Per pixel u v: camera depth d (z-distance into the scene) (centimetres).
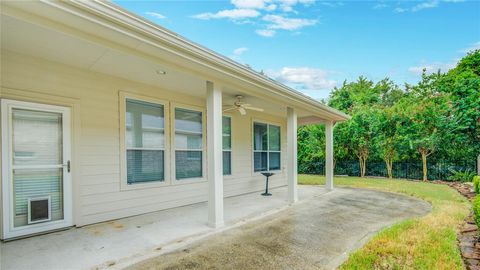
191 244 350
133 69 431
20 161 368
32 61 379
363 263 289
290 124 655
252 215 512
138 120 514
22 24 273
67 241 353
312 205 612
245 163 800
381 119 1212
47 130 395
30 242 348
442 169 1120
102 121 457
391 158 1228
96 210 443
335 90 2039
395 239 361
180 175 590
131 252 319
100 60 391
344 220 478
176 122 586
